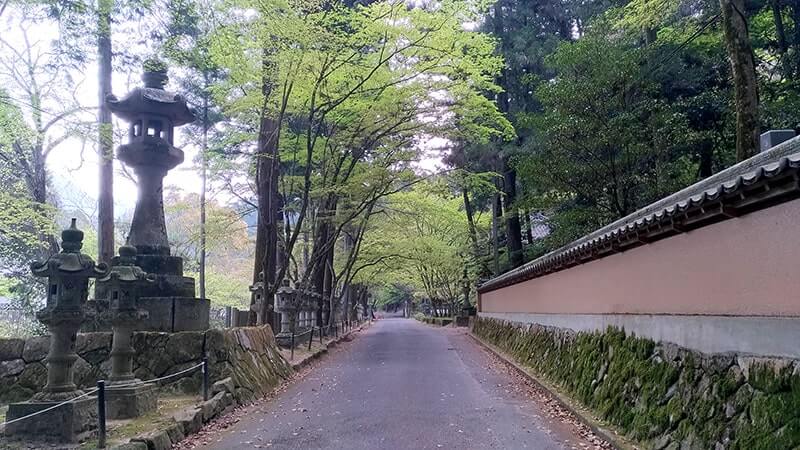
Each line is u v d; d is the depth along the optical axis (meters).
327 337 27.36
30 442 6.80
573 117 14.67
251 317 18.36
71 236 7.34
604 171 14.80
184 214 30.67
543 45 23.67
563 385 11.16
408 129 16.95
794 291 4.78
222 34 10.59
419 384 13.20
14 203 14.02
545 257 14.04
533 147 20.58
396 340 30.42
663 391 6.82
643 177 15.14
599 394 8.88
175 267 12.50
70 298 7.26
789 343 4.79
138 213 12.52
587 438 7.79
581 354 10.62
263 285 16.67
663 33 16.56
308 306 22.41
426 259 32.88
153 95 12.57
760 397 4.96
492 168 27.22
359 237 27.62
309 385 13.33
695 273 6.56
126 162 12.66
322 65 13.90
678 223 6.55
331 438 7.92
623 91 14.68
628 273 8.77
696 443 5.65
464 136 17.38
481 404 10.53
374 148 19.38
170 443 7.13
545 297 14.88
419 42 14.16
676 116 14.21
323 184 18.58
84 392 7.37
